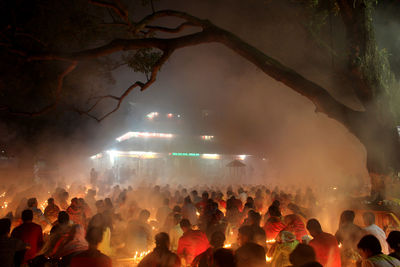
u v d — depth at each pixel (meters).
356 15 8.89
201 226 10.01
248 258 4.29
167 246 5.27
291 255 4.09
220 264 4.02
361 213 8.73
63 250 6.63
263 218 11.81
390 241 5.01
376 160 8.40
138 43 8.88
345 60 9.07
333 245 5.91
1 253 5.99
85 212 11.84
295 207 10.16
